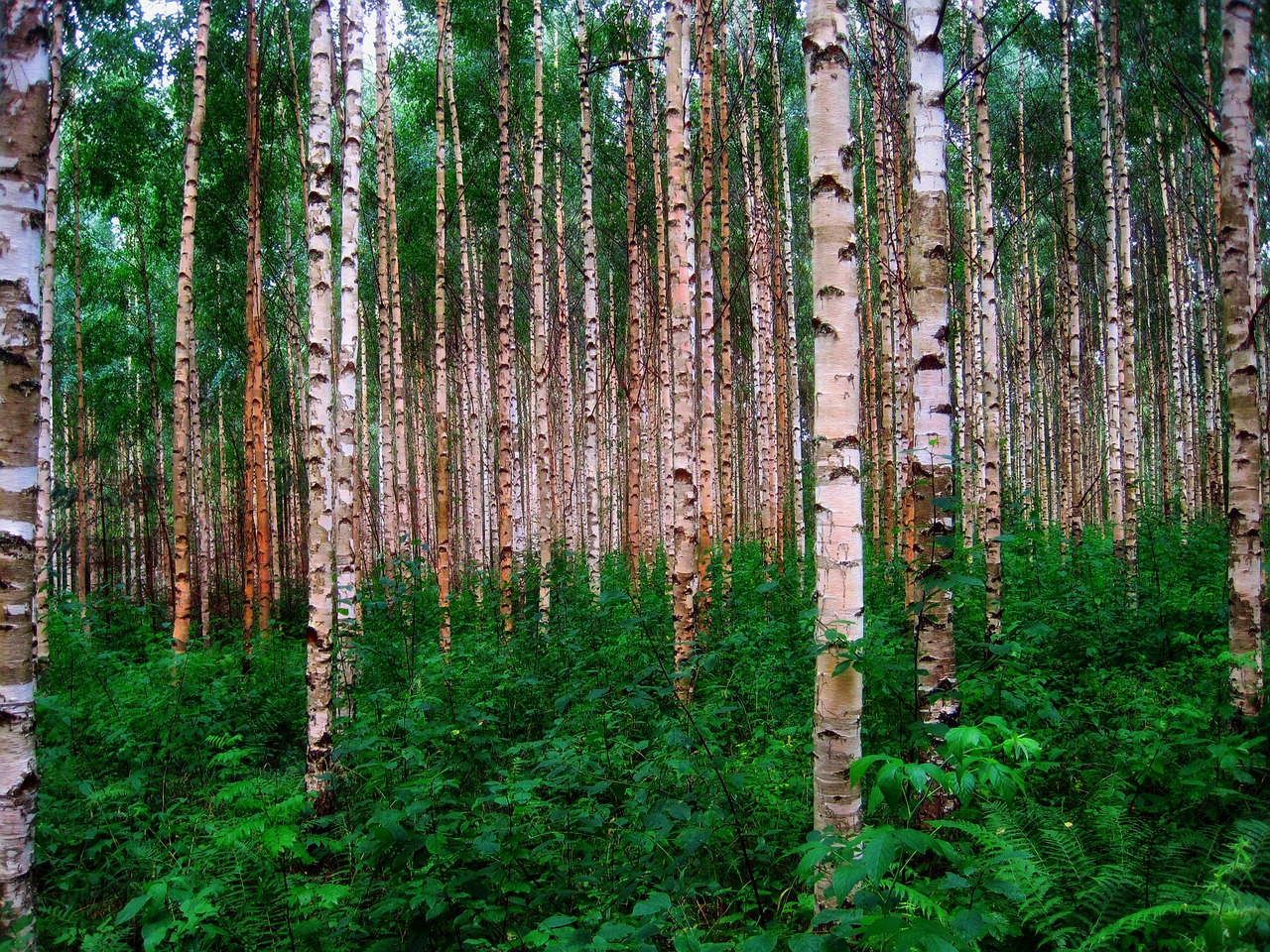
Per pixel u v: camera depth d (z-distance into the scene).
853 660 3.23
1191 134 15.45
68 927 4.08
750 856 3.87
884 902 2.33
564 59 19.73
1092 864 3.33
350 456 8.56
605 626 8.42
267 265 16.47
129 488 27.66
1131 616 7.55
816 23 3.63
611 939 2.80
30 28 3.50
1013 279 19.39
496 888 3.60
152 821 5.21
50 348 10.41
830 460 3.56
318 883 4.02
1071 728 4.98
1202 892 2.87
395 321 14.48
